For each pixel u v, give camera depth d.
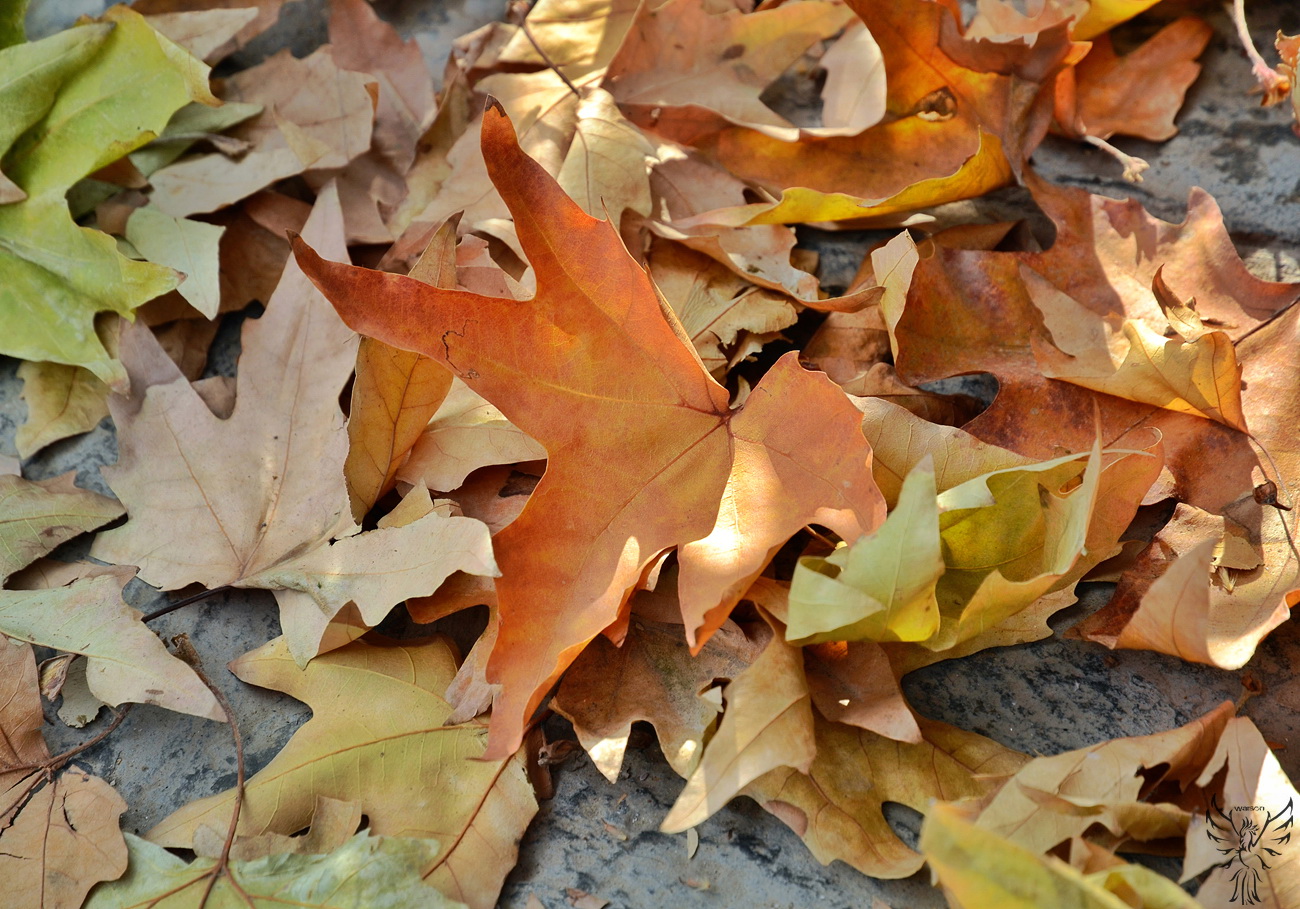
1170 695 0.80
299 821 0.78
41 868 0.78
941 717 0.80
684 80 0.93
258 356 0.85
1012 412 0.83
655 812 0.79
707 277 0.88
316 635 0.80
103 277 0.88
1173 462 0.82
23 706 0.81
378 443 0.82
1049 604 0.81
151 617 0.83
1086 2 0.91
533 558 0.78
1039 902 0.72
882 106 0.90
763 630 0.80
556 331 0.77
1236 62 0.92
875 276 0.83
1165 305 0.83
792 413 0.78
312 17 1.00
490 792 0.78
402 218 0.92
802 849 0.78
